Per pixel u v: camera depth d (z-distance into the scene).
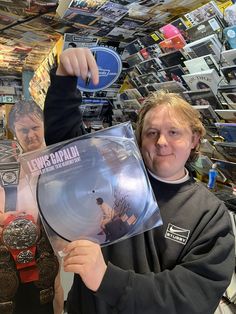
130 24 2.01
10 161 0.95
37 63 3.12
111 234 0.73
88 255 0.65
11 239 1.01
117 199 0.74
